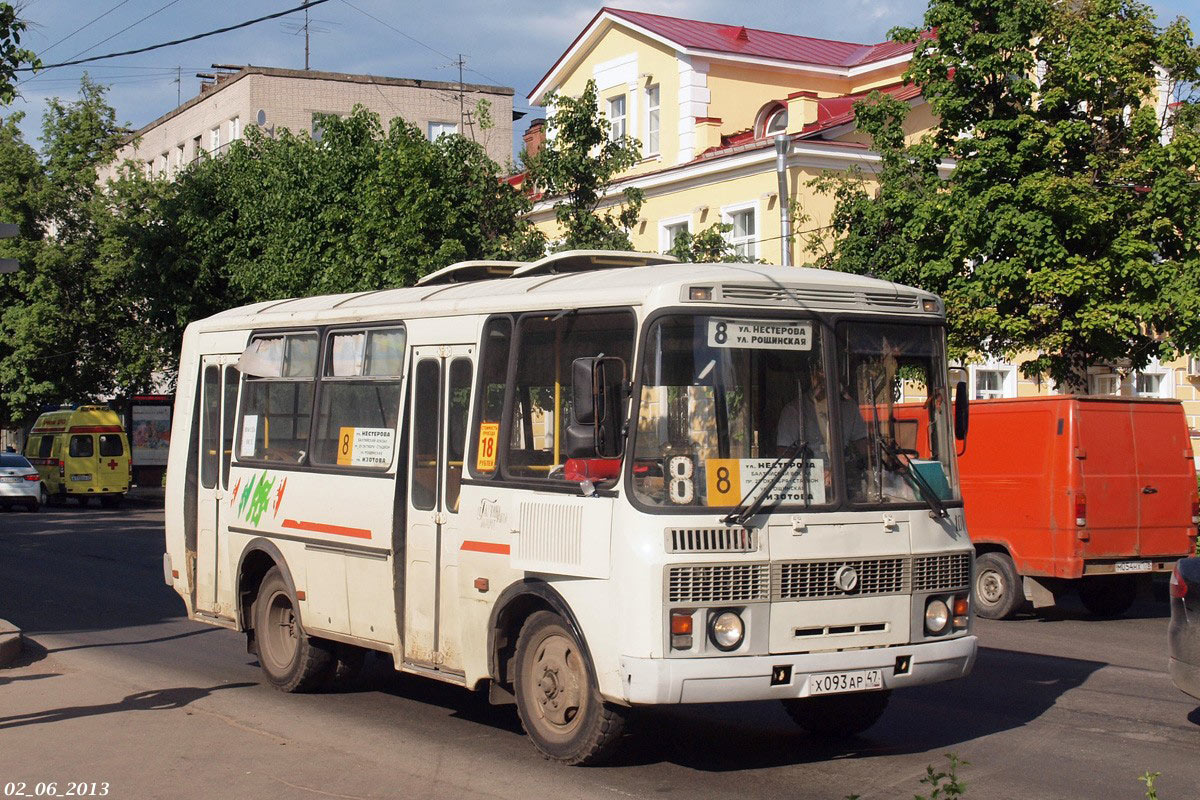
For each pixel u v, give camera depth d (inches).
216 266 1411.2
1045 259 693.9
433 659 339.0
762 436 289.7
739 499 284.0
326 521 380.5
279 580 406.9
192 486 455.8
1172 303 685.3
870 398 305.4
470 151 936.9
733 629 279.0
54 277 1738.4
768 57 1221.7
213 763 312.0
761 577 281.9
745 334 292.4
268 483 411.5
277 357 418.9
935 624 304.5
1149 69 730.2
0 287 1753.2
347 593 371.2
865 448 301.4
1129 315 697.6
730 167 1054.4
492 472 322.3
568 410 302.2
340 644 399.5
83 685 416.8
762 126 1112.8
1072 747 326.6
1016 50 718.5
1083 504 552.7
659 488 280.1
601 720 290.4
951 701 387.2
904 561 299.7
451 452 337.7
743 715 371.6
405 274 876.6
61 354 1740.9
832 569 290.0
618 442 284.8
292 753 322.0
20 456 1508.4
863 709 329.7
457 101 2178.9
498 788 286.8
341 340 389.1
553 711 303.9
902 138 794.8
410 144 903.1
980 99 737.6
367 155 1018.1
